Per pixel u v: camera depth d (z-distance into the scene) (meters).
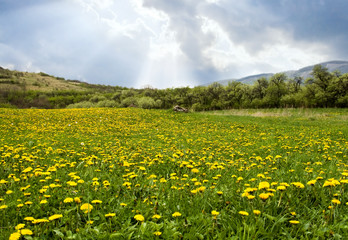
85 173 4.44
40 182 3.85
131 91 101.31
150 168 5.22
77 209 2.50
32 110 24.78
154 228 2.13
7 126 14.14
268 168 5.18
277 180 4.00
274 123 21.92
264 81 73.88
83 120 19.39
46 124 16.56
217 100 82.69
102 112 24.36
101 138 12.12
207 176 4.42
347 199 2.84
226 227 2.21
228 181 4.02
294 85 69.69
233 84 81.06
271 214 2.43
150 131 15.95
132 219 2.51
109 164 5.52
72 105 90.62
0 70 176.00
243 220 2.25
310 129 16.84
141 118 22.12
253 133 15.55
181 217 2.51
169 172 4.91
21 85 148.00
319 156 7.00
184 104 88.94
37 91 135.88
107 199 2.96
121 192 3.38
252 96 74.31
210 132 16.12
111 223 2.42
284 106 61.22
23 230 1.89
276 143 10.38
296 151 8.03
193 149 8.97
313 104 53.56
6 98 100.12
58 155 6.83
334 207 2.53
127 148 8.88
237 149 9.09
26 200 3.02
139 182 3.75
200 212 2.62
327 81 54.59
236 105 75.00
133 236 2.12
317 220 2.33
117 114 23.39
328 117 27.81
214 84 88.75
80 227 2.28
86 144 9.62
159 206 2.73
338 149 8.45
